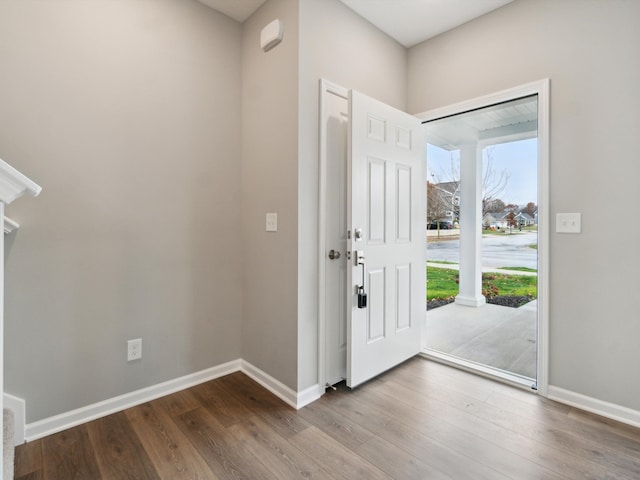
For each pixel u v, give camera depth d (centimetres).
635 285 177
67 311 175
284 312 207
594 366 189
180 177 214
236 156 241
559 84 200
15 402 160
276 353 214
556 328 202
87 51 177
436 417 185
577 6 193
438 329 349
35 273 165
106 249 186
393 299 241
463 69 244
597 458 152
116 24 187
